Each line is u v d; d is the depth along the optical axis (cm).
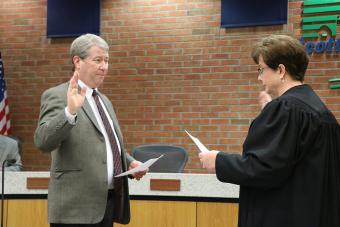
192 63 582
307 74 546
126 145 600
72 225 210
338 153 170
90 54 223
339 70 536
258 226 165
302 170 163
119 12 611
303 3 551
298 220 159
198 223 307
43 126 202
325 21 542
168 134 586
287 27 554
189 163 576
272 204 164
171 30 591
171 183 312
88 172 212
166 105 588
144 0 603
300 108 164
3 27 648
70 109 198
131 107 601
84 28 618
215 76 573
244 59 564
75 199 210
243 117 561
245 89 562
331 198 166
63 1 624
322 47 541
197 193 308
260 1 559
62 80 623
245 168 163
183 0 589
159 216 312
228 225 302
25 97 634
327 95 538
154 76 595
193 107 579
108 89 610
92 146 215
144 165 220
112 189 224
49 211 215
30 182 324
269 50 173
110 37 612
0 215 324
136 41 603
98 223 214
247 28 566
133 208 315
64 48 625
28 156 627
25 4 643
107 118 232
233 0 568
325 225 163
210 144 571
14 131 634
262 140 164
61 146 214
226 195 303
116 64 609
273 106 167
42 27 635
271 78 176
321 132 164
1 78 597
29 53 636
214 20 577
